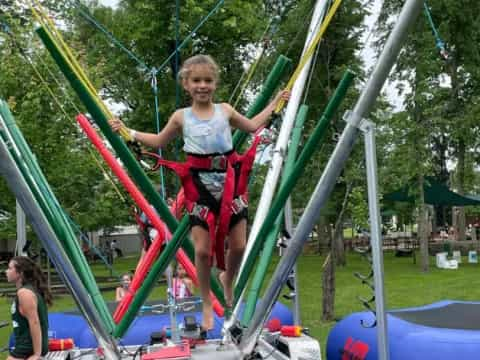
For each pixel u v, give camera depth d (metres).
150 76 5.59
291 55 15.70
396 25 3.36
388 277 17.33
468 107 20.39
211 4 14.67
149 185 3.62
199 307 6.40
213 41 15.38
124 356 4.09
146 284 3.84
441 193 21.47
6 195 13.80
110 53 16.81
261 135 3.45
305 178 15.22
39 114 11.63
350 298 13.03
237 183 3.38
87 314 3.60
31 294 4.84
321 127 3.56
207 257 3.41
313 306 12.23
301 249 3.71
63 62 3.21
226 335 4.00
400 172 18.08
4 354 8.11
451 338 4.84
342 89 3.50
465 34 20.34
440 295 13.27
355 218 10.23
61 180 12.88
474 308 6.05
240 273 3.96
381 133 17.92
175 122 3.34
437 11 19.52
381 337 3.53
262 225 3.79
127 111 17.98
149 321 6.03
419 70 17.02
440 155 27.86
